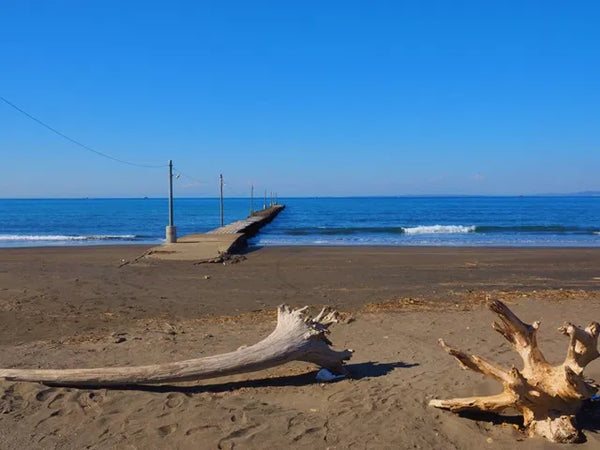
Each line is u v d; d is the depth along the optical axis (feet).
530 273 50.52
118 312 32.09
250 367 18.21
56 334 26.48
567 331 13.78
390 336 25.50
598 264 57.88
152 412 15.74
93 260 60.23
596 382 17.47
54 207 390.21
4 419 15.24
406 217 224.94
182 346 23.52
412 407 16.11
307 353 18.94
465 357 15.06
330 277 47.42
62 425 14.89
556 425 13.94
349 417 15.42
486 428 14.84
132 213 281.13
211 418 15.28
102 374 17.80
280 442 13.87
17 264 56.29
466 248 79.30
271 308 33.50
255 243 96.17
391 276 48.19
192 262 56.59
